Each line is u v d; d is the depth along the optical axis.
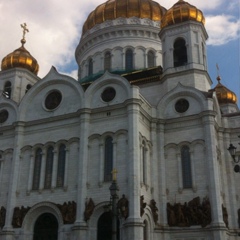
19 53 61.50
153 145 46.56
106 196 41.09
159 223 43.09
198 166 44.72
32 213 44.19
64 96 48.41
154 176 45.00
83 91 47.06
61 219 41.97
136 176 39.84
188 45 52.88
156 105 49.28
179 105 48.41
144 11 66.06
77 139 45.12
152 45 65.31
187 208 42.97
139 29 64.75
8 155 49.44
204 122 45.78
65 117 46.84
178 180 44.91
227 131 50.84
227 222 44.12
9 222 44.38
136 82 54.59
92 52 66.62
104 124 44.56
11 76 60.34
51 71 50.25
